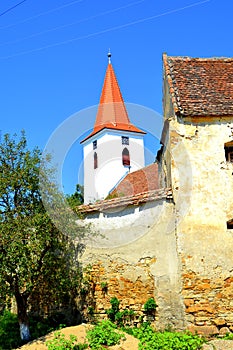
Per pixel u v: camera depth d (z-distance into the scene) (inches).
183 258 466.6
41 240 445.1
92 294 508.1
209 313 454.0
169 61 598.2
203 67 593.9
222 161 501.7
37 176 474.9
